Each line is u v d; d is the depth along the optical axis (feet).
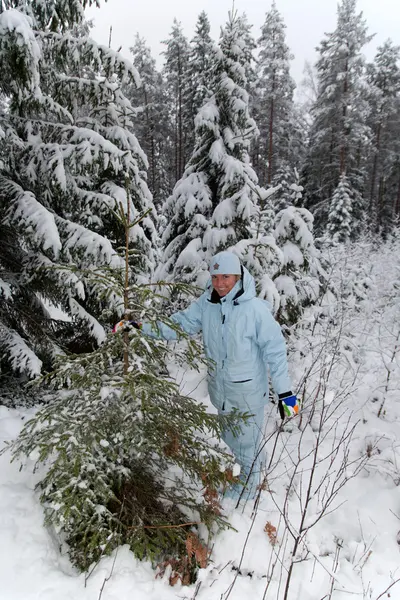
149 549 6.50
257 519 8.41
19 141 11.38
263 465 9.68
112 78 15.35
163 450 7.34
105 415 6.84
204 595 6.51
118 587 6.24
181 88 77.56
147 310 7.34
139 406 7.05
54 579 6.20
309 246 16.85
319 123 70.23
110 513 6.63
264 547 7.68
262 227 16.90
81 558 6.72
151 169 78.48
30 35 9.44
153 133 80.12
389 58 77.56
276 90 70.49
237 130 21.53
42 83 13.52
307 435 12.64
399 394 14.20
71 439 6.19
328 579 7.13
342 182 57.06
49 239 10.78
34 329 12.89
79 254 12.41
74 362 7.14
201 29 65.67
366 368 15.51
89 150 11.96
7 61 10.07
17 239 12.92
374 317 17.75
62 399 7.40
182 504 7.82
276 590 6.85
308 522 8.56
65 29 13.91
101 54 13.34
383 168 78.69
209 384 9.34
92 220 14.01
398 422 13.38
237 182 19.97
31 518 6.98
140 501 7.50
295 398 8.21
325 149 68.69
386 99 77.00
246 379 8.48
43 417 6.96
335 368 13.98
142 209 16.47
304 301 18.06
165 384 7.10
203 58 65.21
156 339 8.01
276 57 69.97
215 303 8.69
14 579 6.04
